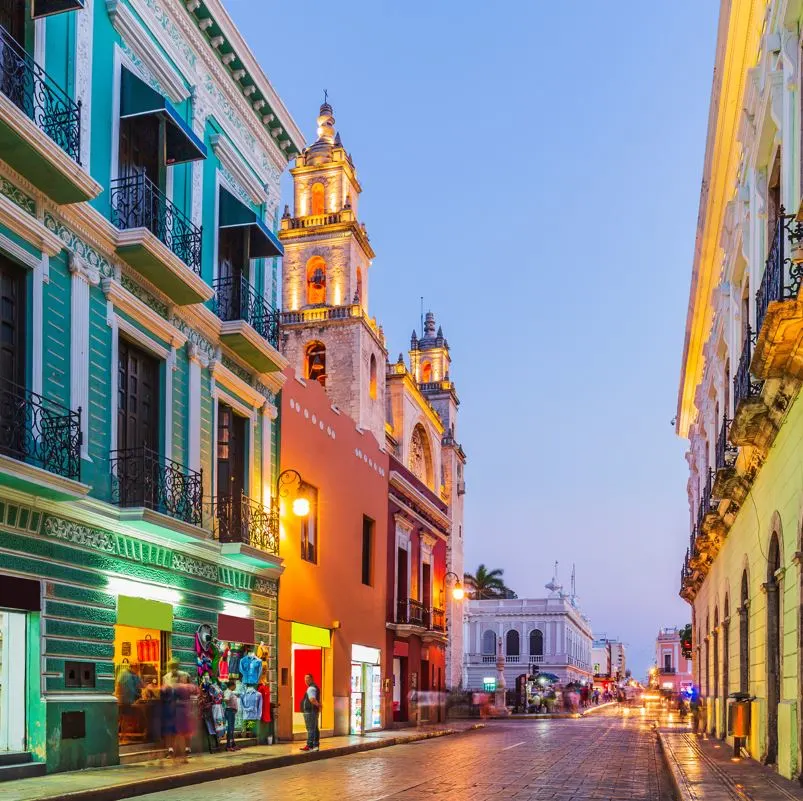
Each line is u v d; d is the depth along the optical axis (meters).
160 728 14.77
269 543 20.38
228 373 19.45
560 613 80.88
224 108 20.41
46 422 12.82
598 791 12.94
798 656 12.19
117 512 14.50
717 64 16.50
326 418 26.17
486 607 83.19
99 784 11.37
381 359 50.56
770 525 14.85
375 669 29.88
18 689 12.48
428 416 57.66
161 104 15.87
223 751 17.78
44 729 12.52
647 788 13.45
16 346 12.98
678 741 22.92
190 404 17.75
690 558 31.89
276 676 21.25
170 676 15.05
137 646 15.76
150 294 16.66
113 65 15.82
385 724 30.38
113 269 15.37
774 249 12.20
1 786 11.08
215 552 18.19
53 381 13.53
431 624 36.84
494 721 45.75
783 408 12.95
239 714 19.30
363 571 29.94
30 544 12.67
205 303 19.06
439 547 40.75
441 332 69.38
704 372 27.80
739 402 13.85
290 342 48.31
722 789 11.34
